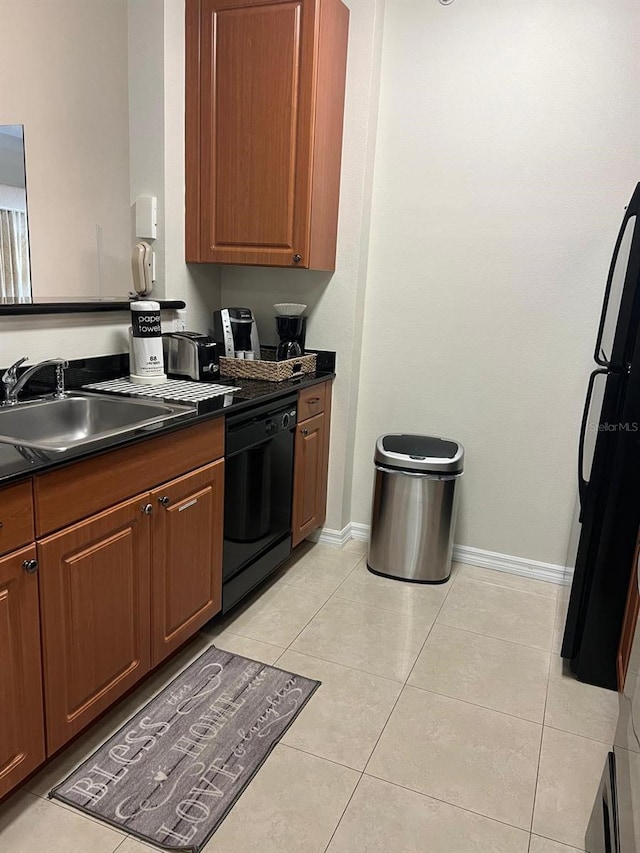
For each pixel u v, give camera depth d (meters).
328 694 2.05
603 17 2.44
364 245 2.91
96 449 1.56
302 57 2.43
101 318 2.36
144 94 2.50
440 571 2.84
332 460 3.12
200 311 2.96
